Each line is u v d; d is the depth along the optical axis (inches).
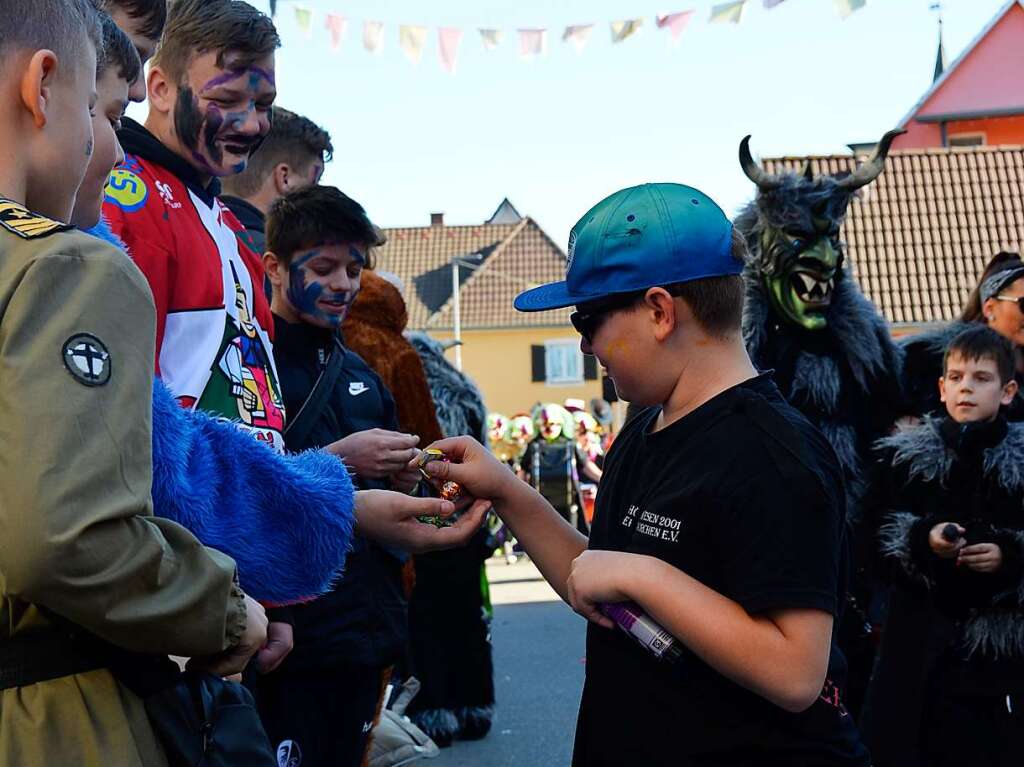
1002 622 141.7
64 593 58.1
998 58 1280.8
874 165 182.9
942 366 182.2
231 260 108.4
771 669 75.6
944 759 145.3
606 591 80.4
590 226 87.0
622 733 82.0
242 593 67.7
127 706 65.0
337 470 85.7
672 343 85.0
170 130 111.3
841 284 183.8
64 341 59.4
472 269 1833.2
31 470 56.9
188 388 98.7
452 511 96.7
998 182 1145.4
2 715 62.6
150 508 63.4
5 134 66.0
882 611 172.2
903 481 151.6
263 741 69.2
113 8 105.9
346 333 168.2
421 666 223.3
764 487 78.3
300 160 178.2
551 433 575.8
